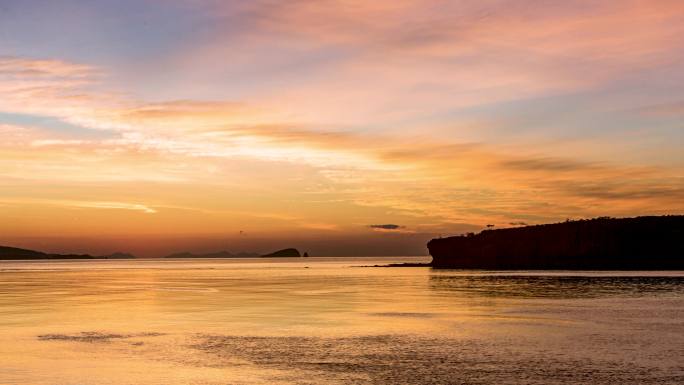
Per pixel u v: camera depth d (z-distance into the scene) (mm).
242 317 44062
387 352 29312
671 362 26250
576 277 101938
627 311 45562
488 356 28047
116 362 27281
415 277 111125
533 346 30500
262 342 32500
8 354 29344
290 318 43219
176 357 28375
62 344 32188
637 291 66875
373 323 40094
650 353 28281
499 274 119625
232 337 34312
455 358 27672
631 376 23797
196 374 24828
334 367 26016
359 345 31359
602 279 94062
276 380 23766
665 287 73375
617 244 146750
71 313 47469
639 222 151375
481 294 64875
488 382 23125
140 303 56844
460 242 175500
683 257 139000
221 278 115375
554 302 53844
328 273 140625
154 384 23219
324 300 59000
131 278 118250
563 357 27578
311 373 24906
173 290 77375
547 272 127250
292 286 84625
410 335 34688
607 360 26797
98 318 43906
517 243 161500
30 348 31000
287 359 27781
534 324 38781
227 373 24984
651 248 144250
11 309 51031
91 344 32125
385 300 58312
